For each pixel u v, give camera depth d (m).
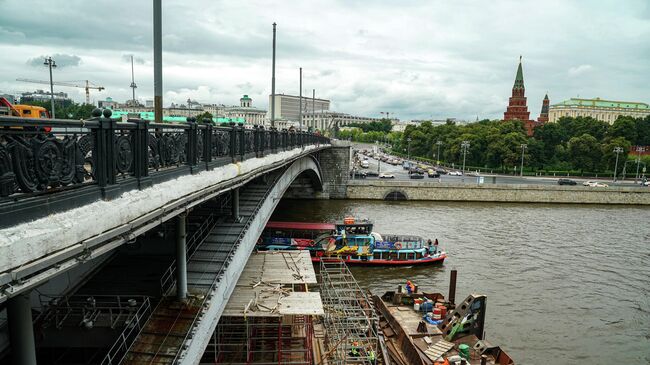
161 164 9.90
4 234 5.33
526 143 110.06
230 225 19.84
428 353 22.53
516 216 63.72
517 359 24.61
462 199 76.69
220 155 14.53
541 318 29.67
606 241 49.94
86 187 7.11
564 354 25.30
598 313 30.70
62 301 13.90
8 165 5.50
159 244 19.34
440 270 38.97
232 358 18.78
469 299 24.84
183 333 12.73
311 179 71.38
